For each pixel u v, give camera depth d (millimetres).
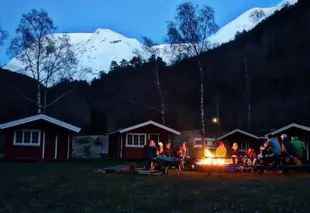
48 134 27078
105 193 9680
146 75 60875
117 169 16141
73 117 62062
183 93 65000
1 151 43406
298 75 59688
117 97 67500
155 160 15906
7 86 42031
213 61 70500
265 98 58250
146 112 62562
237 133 33938
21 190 10125
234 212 7352
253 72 63875
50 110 58094
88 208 7664
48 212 7223
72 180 12758
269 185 11461
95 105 66562
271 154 15242
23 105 49062
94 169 18016
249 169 17375
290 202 8391
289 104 54656
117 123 63312
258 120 54219
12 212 7160
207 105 62094
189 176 14703
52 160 26844
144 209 7605
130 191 10109
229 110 59594
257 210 7531
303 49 63750
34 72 35094
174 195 9422
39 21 34562
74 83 40562
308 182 12258
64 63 35719
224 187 11047
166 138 29906
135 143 29828
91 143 48125
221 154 17297
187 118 60312
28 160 26359
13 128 26359
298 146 15492
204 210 7508
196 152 34156
